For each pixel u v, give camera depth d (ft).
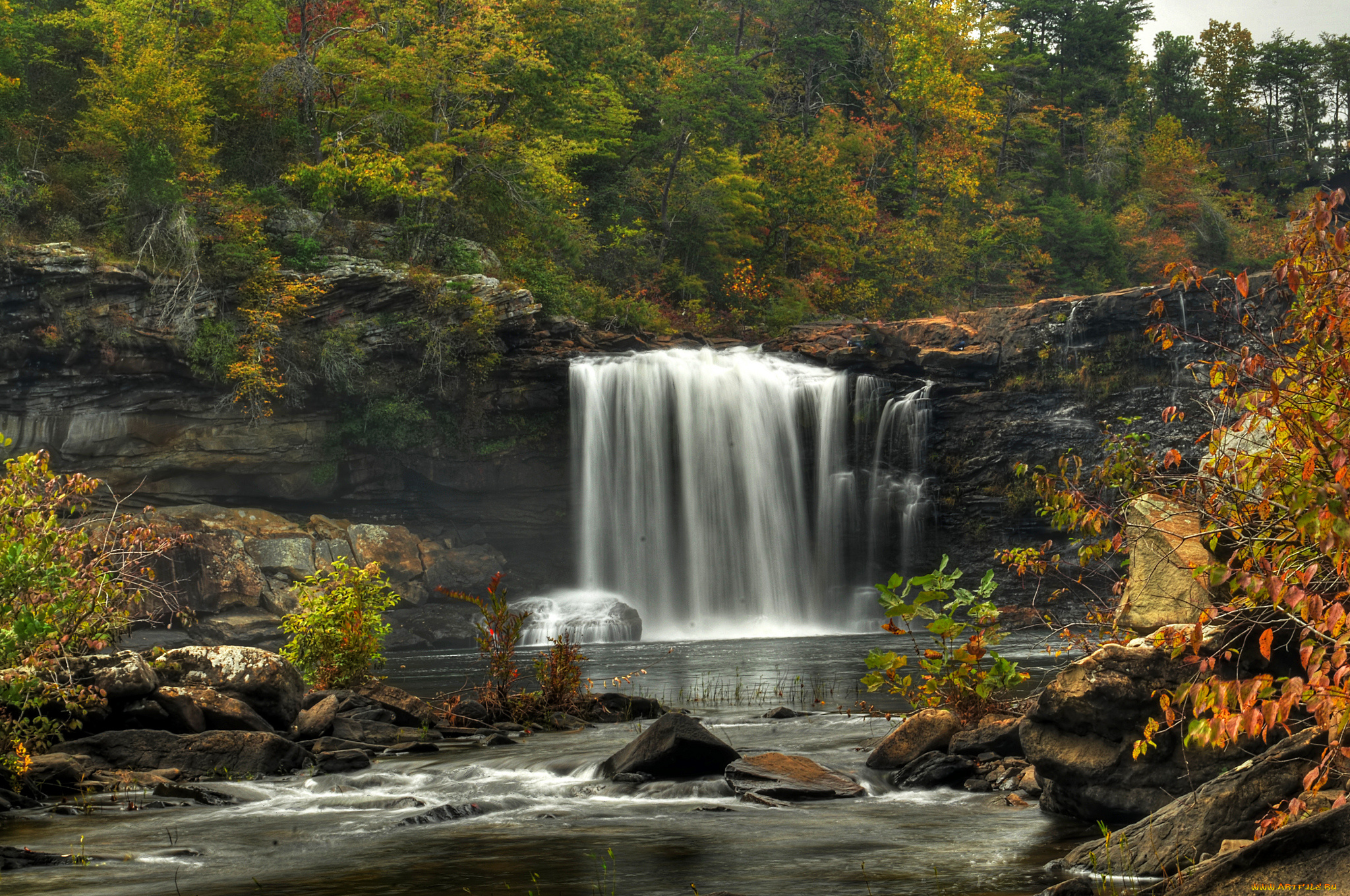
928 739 34.09
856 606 152.76
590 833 26.35
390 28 173.78
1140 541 30.66
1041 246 279.49
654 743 34.60
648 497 147.54
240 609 119.24
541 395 148.15
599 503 147.23
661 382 148.56
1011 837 24.57
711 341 169.07
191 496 134.31
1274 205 358.43
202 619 116.26
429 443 145.38
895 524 154.10
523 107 185.78
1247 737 23.34
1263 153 388.98
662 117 212.43
